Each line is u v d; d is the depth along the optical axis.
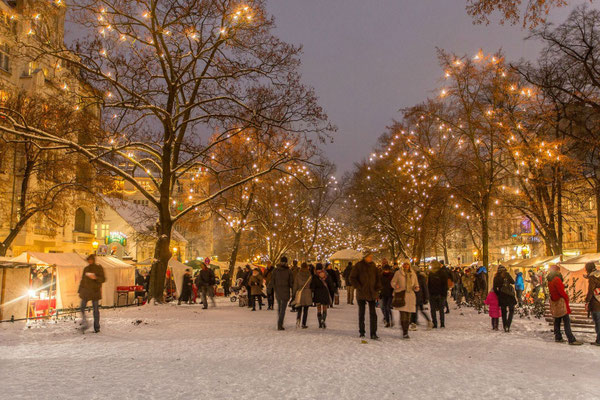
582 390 7.21
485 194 29.03
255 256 63.75
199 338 12.61
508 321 15.13
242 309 23.92
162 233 25.58
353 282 12.83
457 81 28.69
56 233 43.53
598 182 28.34
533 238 44.69
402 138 40.12
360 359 9.57
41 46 22.31
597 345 12.37
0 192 35.78
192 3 21.92
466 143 31.00
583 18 25.80
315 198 54.03
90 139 30.80
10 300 17.27
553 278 12.71
